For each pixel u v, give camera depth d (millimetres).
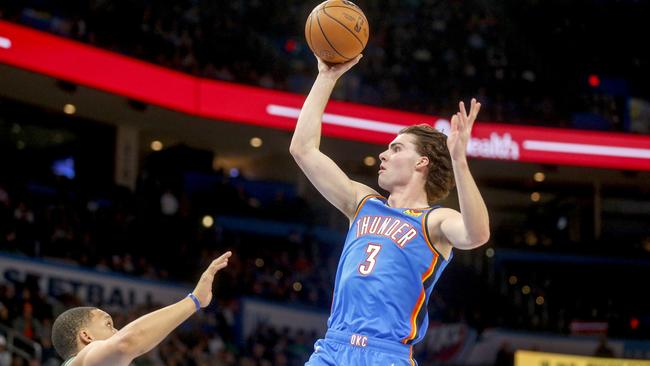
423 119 25359
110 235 21891
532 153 25766
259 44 25922
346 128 24250
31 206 21375
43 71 19578
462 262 28312
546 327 26359
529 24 29859
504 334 25484
